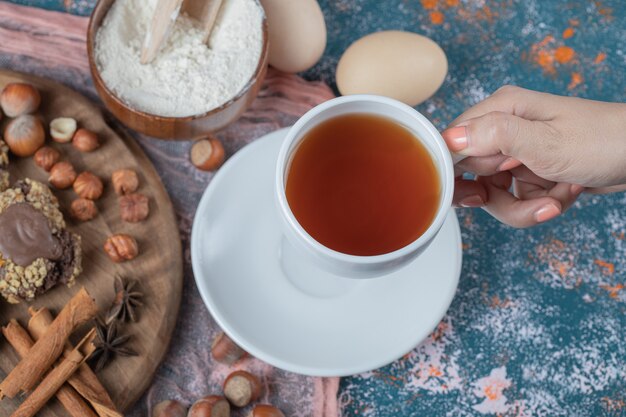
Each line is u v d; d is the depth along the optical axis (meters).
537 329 0.57
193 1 0.56
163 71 0.55
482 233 0.59
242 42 0.55
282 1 0.55
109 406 0.52
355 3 0.62
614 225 0.59
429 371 0.57
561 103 0.45
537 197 0.52
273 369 0.56
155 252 0.55
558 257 0.59
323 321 0.53
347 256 0.41
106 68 0.54
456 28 0.62
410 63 0.55
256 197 0.55
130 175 0.56
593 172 0.45
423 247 0.41
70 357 0.52
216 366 0.56
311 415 0.55
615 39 0.62
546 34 0.62
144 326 0.54
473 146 0.43
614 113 0.44
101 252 0.55
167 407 0.54
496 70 0.61
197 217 0.54
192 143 0.59
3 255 0.53
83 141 0.56
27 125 0.55
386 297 0.54
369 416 0.56
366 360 0.52
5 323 0.54
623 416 0.57
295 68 0.58
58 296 0.54
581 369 0.57
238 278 0.53
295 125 0.42
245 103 0.55
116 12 0.55
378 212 0.43
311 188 0.43
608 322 0.58
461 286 0.58
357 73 0.56
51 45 0.59
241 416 0.55
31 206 0.54
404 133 0.43
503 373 0.57
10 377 0.51
